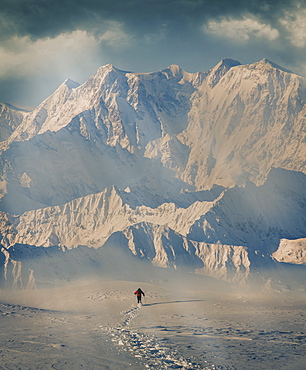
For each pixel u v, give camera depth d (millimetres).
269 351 53031
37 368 42562
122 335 60469
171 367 44000
